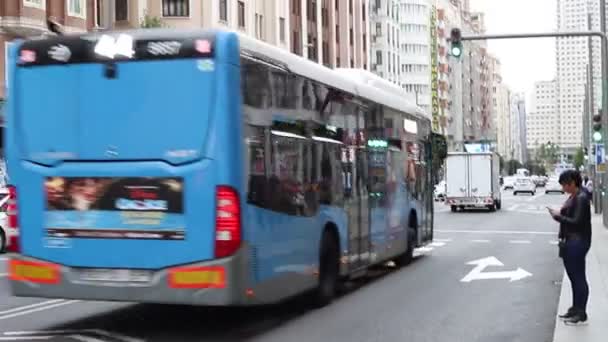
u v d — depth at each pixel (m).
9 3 34.44
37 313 11.57
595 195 43.81
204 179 8.96
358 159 13.52
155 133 9.13
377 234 14.66
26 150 9.58
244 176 9.10
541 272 16.72
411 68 136.25
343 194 12.63
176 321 10.88
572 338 9.23
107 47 9.28
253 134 9.38
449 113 159.88
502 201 64.69
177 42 9.09
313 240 11.22
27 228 9.56
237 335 9.86
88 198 9.34
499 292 13.73
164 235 9.06
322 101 11.76
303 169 10.91
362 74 15.21
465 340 9.60
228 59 8.98
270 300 9.73
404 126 16.95
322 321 10.86
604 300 12.16
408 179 17.31
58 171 9.45
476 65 192.12
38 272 9.51
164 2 49.53
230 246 8.90
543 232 29.28
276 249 9.91
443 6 157.12
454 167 46.88
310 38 70.50
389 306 12.18
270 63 9.95
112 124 9.27
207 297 8.91
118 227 9.23
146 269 9.12
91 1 40.50
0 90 34.19
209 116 8.98
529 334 9.98
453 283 14.91
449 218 39.56
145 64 9.18
